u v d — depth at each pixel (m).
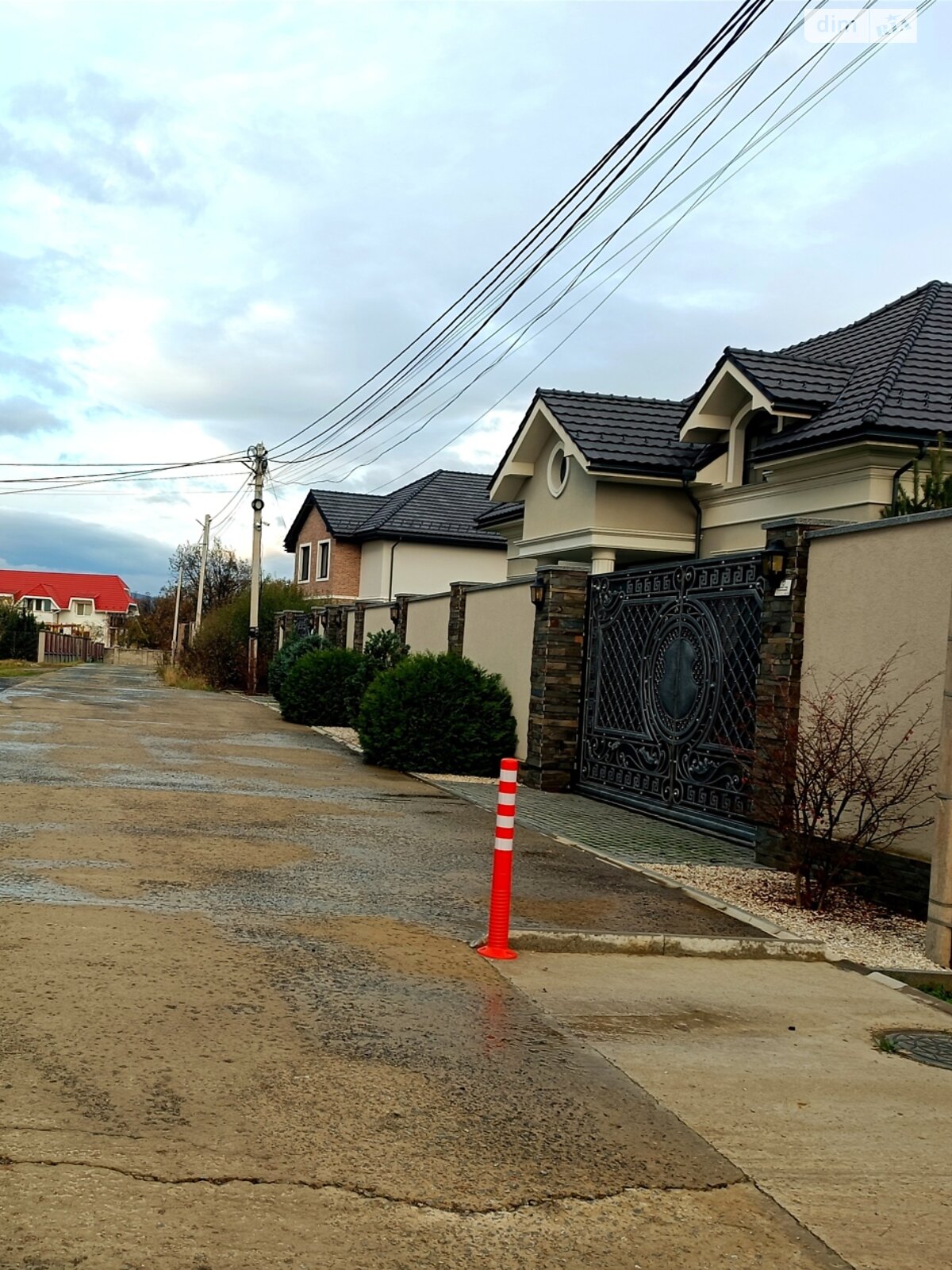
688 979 6.43
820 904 8.31
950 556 8.11
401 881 8.25
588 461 16.61
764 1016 5.83
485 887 8.25
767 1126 4.40
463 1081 4.56
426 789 13.87
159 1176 3.54
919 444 13.22
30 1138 3.70
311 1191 3.55
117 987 5.26
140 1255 3.10
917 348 15.06
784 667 9.67
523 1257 3.30
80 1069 4.29
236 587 55.34
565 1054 5.00
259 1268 3.11
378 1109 4.20
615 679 13.61
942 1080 5.05
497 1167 3.84
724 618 11.30
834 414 14.12
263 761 15.66
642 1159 4.01
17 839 8.68
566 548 18.45
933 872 7.10
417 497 39.56
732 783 11.09
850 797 8.31
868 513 13.56
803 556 9.62
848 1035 5.62
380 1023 5.14
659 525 17.55
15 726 18.19
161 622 68.94
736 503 16.52
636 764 12.98
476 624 17.72
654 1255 3.38
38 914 6.43
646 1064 4.97
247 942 6.23
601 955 6.82
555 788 14.36
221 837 9.49
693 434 17.12
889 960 7.08
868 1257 3.47
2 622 54.16
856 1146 4.27
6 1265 2.99
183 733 19.28
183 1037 4.72
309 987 5.55
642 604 13.01
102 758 14.50
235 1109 4.08
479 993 5.78
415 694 15.69
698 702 11.72
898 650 8.51
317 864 8.66
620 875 9.08
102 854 8.34
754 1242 3.50
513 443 19.77
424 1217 3.47
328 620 29.42
